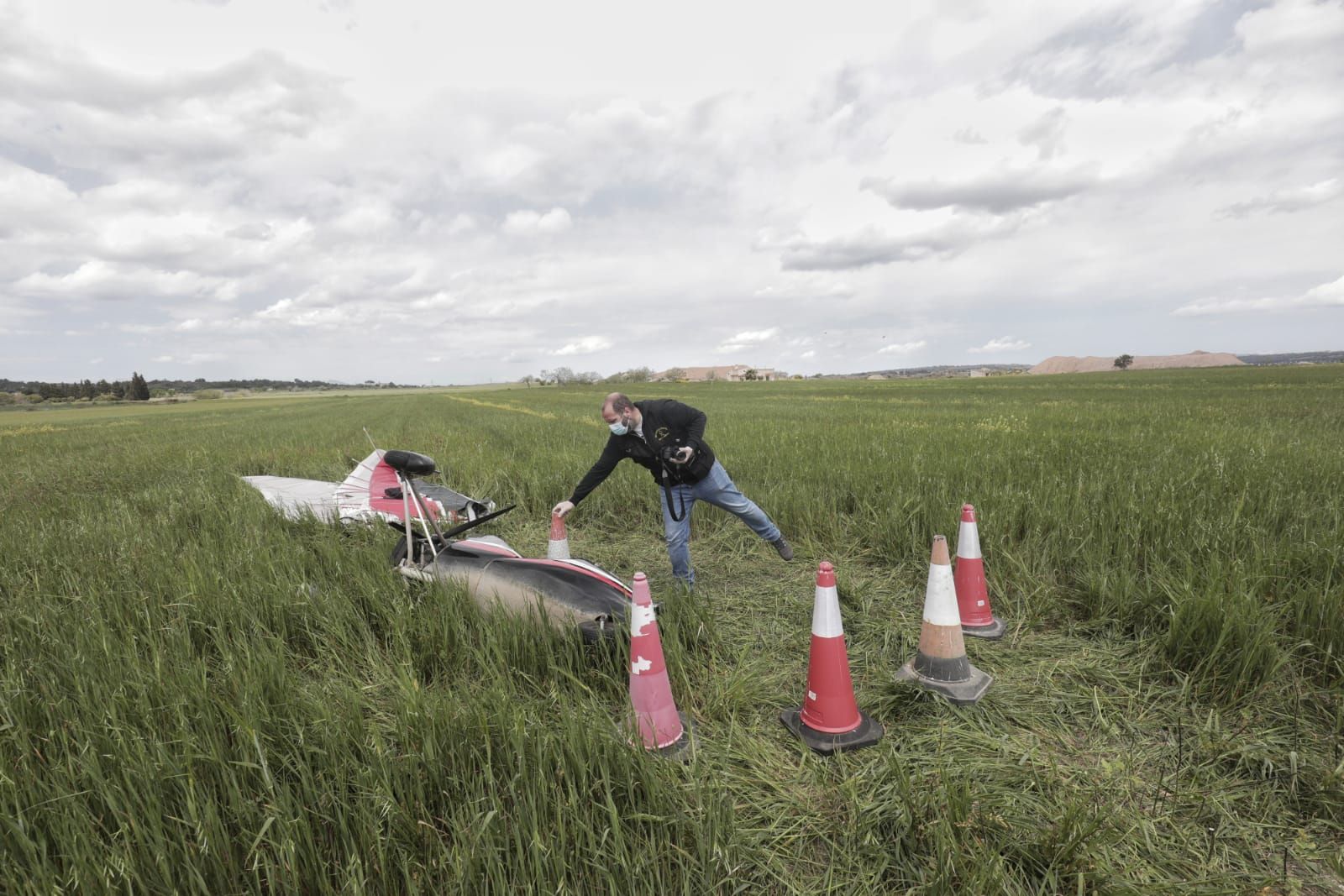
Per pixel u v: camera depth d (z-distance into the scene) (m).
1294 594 3.42
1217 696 2.81
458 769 2.17
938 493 5.86
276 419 34.31
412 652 3.17
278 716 2.44
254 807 1.93
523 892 1.74
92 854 1.72
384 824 1.93
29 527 5.93
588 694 2.93
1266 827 2.12
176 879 1.79
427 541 4.23
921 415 18.48
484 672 2.98
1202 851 2.02
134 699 2.53
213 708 2.44
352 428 22.28
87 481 10.31
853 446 9.85
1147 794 2.28
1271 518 4.74
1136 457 7.92
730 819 2.04
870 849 2.01
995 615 3.97
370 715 2.74
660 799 2.08
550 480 7.89
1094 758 2.51
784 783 2.41
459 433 17.14
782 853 2.06
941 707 2.87
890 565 4.96
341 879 1.79
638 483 7.57
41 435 26.05
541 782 1.99
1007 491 5.70
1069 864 1.90
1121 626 3.58
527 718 2.46
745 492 6.96
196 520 6.35
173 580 3.90
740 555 5.46
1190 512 4.83
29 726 2.44
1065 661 3.27
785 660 3.48
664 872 1.85
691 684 3.10
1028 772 2.38
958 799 2.06
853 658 3.48
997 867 1.79
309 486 8.12
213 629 3.28
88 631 3.16
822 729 2.66
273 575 4.04
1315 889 1.88
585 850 1.86
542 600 3.29
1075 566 4.47
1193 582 3.59
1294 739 2.44
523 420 23.86
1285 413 15.09
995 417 16.42
